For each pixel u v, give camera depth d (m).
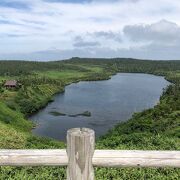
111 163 4.09
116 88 152.75
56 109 93.25
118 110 92.31
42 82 140.62
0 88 107.75
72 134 3.71
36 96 107.44
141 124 53.72
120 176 11.23
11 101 90.50
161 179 11.05
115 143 20.78
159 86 167.50
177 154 4.13
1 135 27.47
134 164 4.12
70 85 165.12
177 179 10.97
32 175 10.81
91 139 3.74
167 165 4.12
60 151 4.14
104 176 11.04
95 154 4.08
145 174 11.35
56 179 10.77
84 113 85.88
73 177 3.79
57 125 72.25
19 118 71.25
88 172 3.79
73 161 3.76
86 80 196.00
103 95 125.75
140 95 127.31
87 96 122.25
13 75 174.25
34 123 72.81
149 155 4.12
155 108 68.75
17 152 4.11
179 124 52.84
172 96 93.56
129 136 21.50
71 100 111.69
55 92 131.00
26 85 120.88
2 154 4.09
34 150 4.16
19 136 28.64
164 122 56.00
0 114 66.44
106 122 75.69
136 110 92.50
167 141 18.25
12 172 10.77
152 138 19.23
